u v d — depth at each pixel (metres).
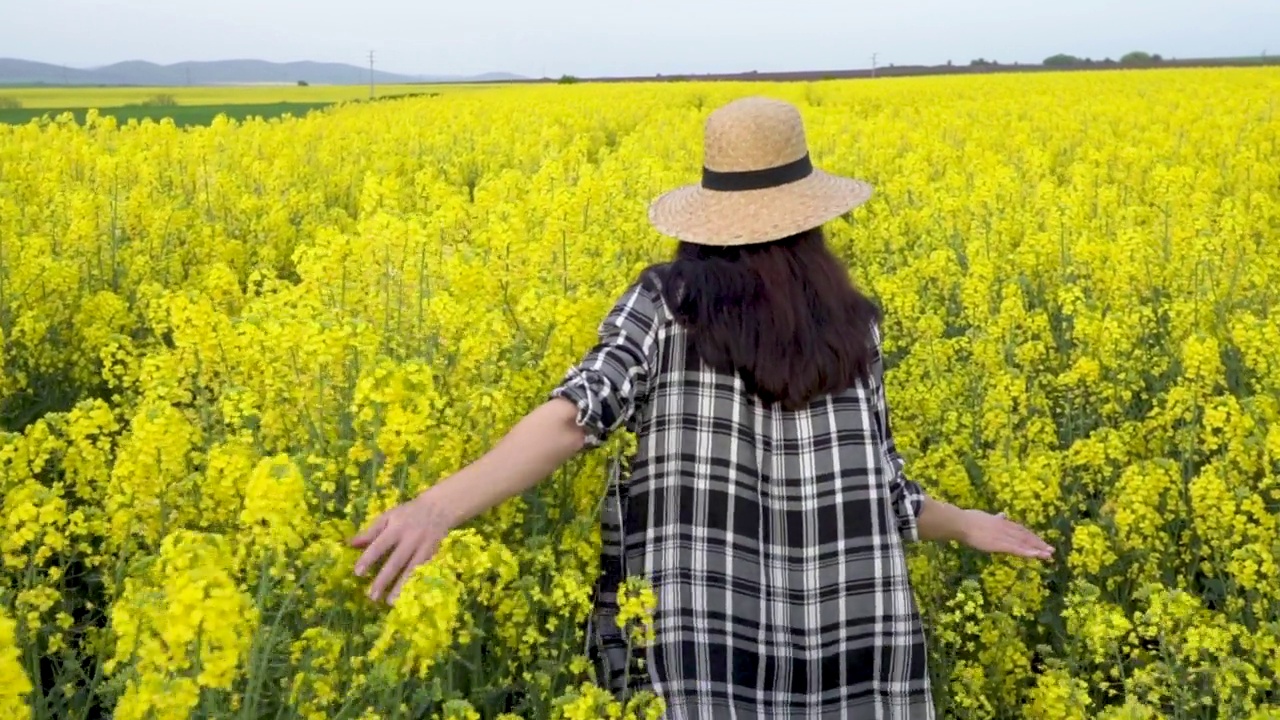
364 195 7.41
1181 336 6.50
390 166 14.34
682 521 3.00
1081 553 4.30
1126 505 4.39
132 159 11.47
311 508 3.41
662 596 2.98
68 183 10.76
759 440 3.03
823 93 40.00
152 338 6.11
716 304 2.95
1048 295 7.80
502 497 2.80
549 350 4.09
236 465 3.24
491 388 3.64
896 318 7.15
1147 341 6.65
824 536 3.02
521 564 3.49
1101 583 4.49
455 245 6.23
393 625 2.54
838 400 3.07
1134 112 23.55
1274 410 5.22
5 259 6.91
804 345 2.95
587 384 2.85
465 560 2.75
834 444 3.04
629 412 2.93
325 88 77.38
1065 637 4.26
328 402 3.92
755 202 3.02
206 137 12.05
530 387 4.00
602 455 3.57
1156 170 11.70
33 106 49.34
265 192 11.88
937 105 30.27
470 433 3.71
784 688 2.98
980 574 4.16
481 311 4.38
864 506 3.04
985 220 9.92
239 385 4.25
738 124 3.06
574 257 5.88
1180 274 7.72
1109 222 10.02
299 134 17.67
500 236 5.27
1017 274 8.40
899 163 14.77
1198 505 4.27
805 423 3.04
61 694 3.31
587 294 4.68
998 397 5.29
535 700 3.28
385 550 2.71
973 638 4.08
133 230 8.74
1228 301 7.32
